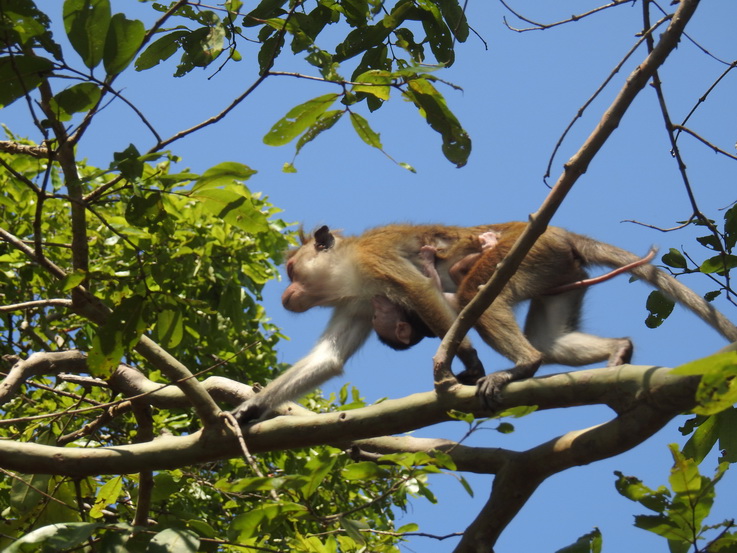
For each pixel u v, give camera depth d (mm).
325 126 6645
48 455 6883
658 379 5801
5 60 5586
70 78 5648
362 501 9812
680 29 5598
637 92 5691
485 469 7098
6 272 11469
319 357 9117
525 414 5633
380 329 9391
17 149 6648
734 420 5930
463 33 7035
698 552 5195
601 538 5391
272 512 5805
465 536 6633
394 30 7164
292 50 6707
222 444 6980
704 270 6992
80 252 6586
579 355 8477
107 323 6496
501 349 7844
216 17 6926
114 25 5531
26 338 11789
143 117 5930
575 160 5820
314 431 6887
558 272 8680
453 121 6652
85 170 10906
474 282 8492
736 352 4262
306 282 10000
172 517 7262
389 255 9461
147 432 8477
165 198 6961
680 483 5074
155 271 6707
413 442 7828
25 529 7715
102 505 7555
